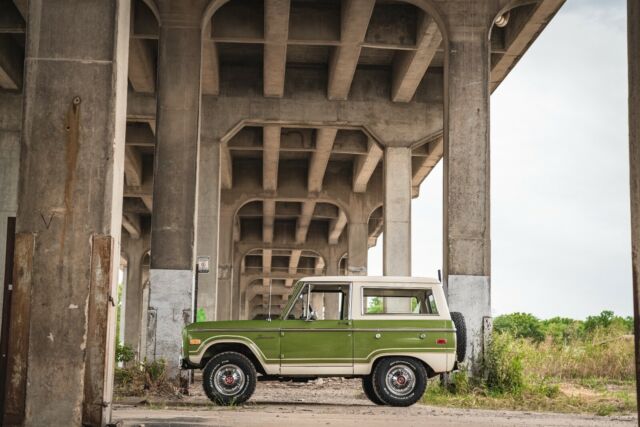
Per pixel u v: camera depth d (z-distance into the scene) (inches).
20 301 418.9
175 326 784.3
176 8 815.7
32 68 431.2
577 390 827.4
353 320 595.5
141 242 2074.3
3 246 1111.6
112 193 426.9
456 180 758.5
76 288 419.8
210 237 1114.1
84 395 414.9
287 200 1665.8
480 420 506.3
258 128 1375.5
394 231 1161.4
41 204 424.5
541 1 850.1
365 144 1407.5
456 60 769.6
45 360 415.5
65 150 427.2
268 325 592.7
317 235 2233.0
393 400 591.8
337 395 756.0
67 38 433.4
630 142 376.5
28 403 413.1
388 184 1168.2
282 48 979.9
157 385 741.3
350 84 1128.2
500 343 743.1
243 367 588.7
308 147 1387.8
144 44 1018.7
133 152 1444.4
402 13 980.6
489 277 751.1
